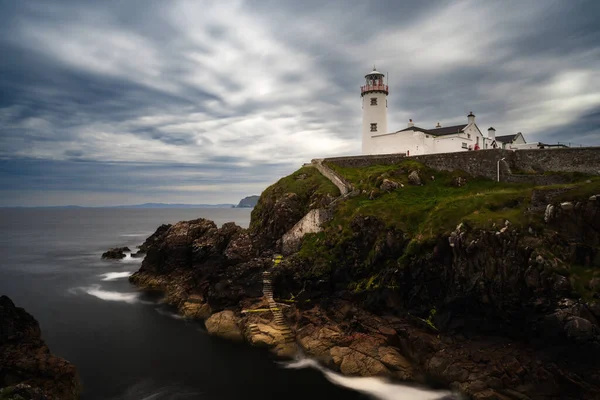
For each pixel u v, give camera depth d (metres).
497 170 43.72
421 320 31.25
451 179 45.91
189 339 37.97
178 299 47.91
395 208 39.94
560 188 30.70
